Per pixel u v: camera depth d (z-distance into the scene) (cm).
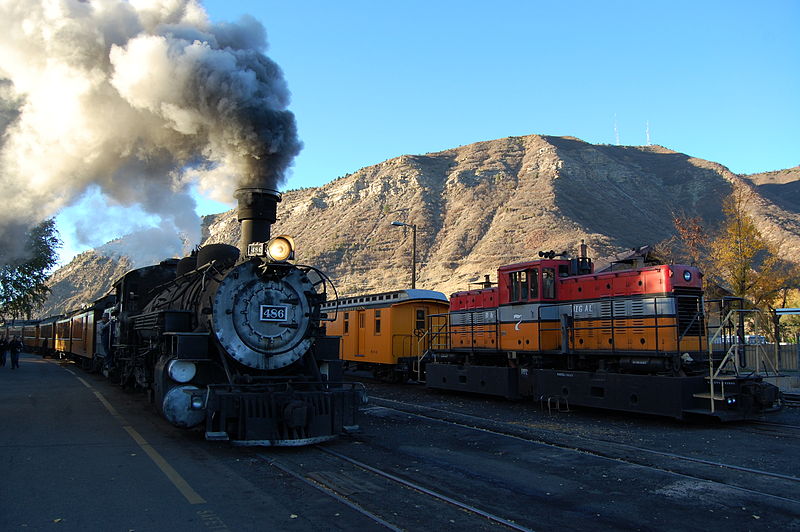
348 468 770
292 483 689
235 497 625
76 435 973
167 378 916
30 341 5531
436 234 9744
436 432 1071
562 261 1530
